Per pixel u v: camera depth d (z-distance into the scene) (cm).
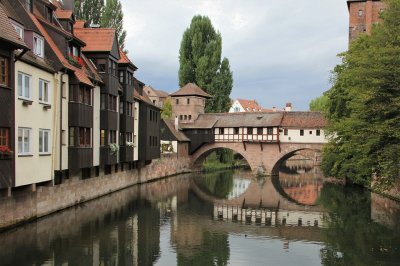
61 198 2409
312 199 3569
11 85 1680
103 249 1766
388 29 2270
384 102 2214
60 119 2269
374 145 2323
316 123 5541
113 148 3028
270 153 5822
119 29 5412
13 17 1820
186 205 3100
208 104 7200
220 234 2180
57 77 2228
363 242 2012
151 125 4325
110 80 3011
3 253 1616
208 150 6366
